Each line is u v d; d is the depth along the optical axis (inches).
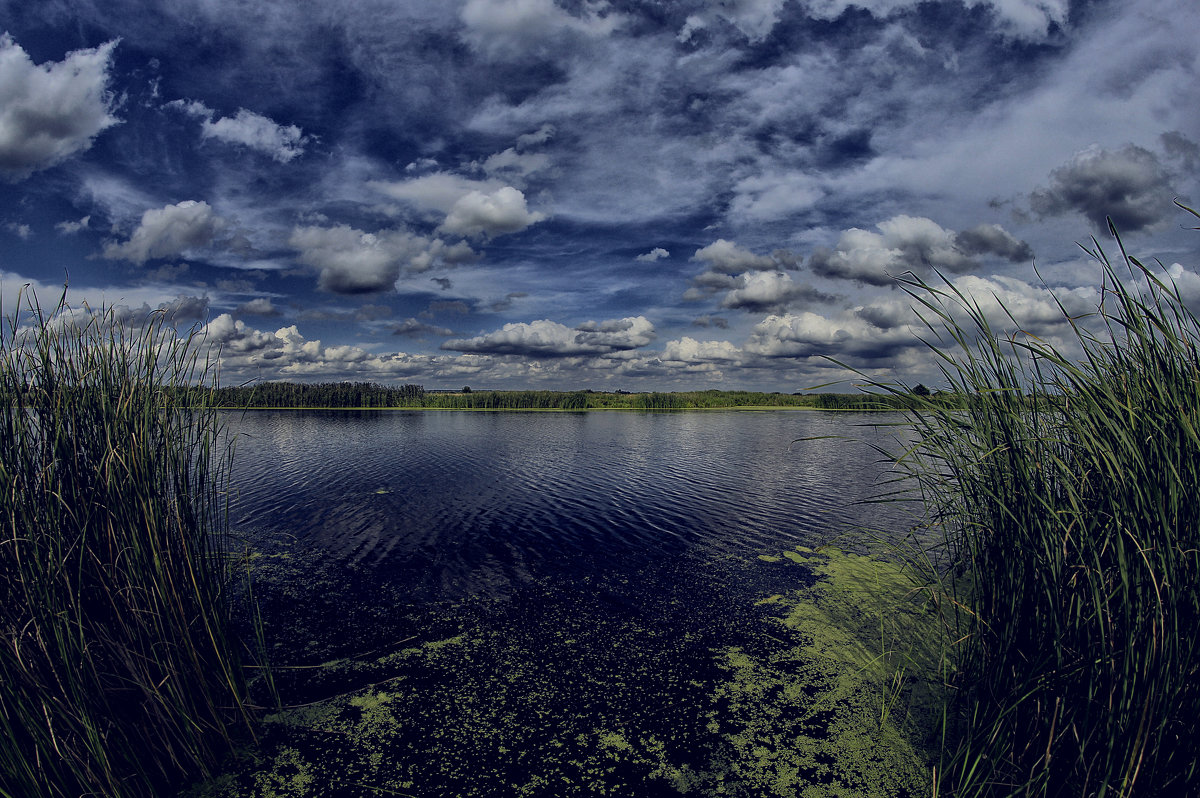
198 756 141.9
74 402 137.1
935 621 227.6
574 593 288.7
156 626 137.2
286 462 761.6
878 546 365.7
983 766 125.2
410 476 651.5
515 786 143.4
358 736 164.4
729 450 916.6
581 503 510.3
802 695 187.5
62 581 124.4
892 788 140.6
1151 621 95.9
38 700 114.8
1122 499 102.7
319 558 347.3
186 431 158.9
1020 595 127.9
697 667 208.8
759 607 268.4
